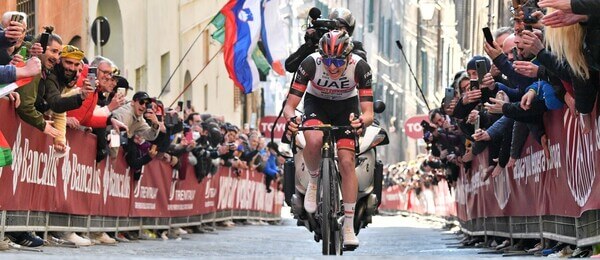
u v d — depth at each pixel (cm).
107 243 2125
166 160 2683
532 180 1689
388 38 6569
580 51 1190
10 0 2456
